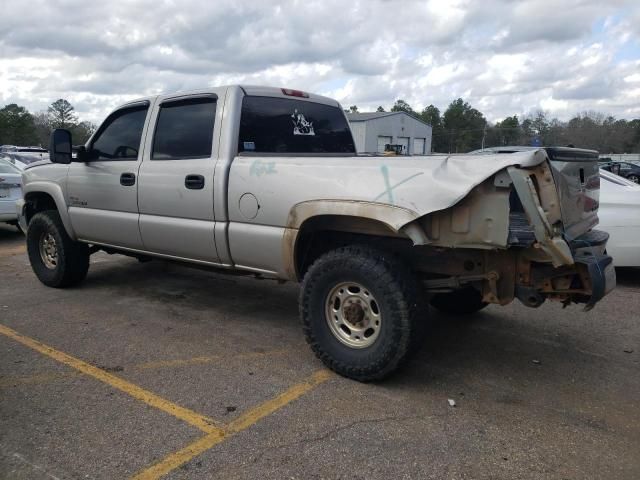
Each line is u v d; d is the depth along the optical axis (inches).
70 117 3976.4
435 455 119.9
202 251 186.2
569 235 142.8
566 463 118.0
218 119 182.4
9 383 152.9
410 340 145.7
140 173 200.8
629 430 132.2
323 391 150.3
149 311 220.7
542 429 132.0
